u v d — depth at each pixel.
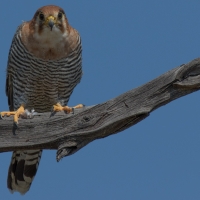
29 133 11.73
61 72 13.81
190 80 10.23
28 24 13.52
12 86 14.47
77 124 11.20
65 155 11.23
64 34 13.31
